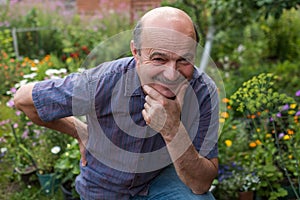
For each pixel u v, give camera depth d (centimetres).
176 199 187
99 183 194
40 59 663
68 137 325
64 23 762
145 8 772
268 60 629
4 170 350
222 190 297
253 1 417
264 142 316
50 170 323
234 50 604
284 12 631
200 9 572
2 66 498
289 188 297
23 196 318
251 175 297
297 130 308
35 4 838
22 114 338
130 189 191
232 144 332
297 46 634
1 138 341
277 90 449
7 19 756
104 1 861
